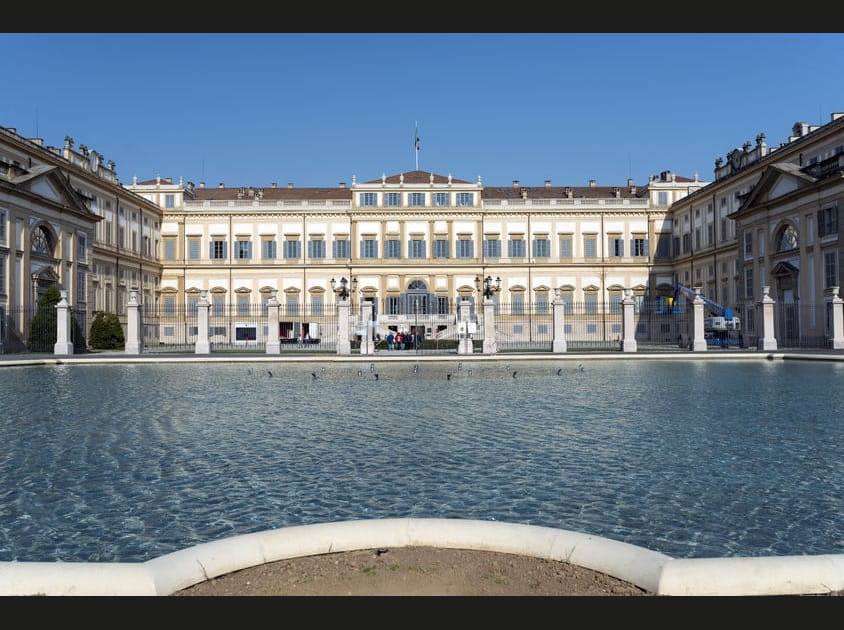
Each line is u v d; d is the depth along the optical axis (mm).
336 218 83688
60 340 46250
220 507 9625
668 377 29359
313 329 79438
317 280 83375
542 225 83938
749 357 41312
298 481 10945
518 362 39906
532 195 88812
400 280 82750
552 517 9062
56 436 14992
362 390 24531
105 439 14617
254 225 83938
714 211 71688
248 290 83625
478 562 6727
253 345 73062
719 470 11594
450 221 83312
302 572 6512
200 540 8336
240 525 8852
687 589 5973
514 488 10469
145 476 11359
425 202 83812
